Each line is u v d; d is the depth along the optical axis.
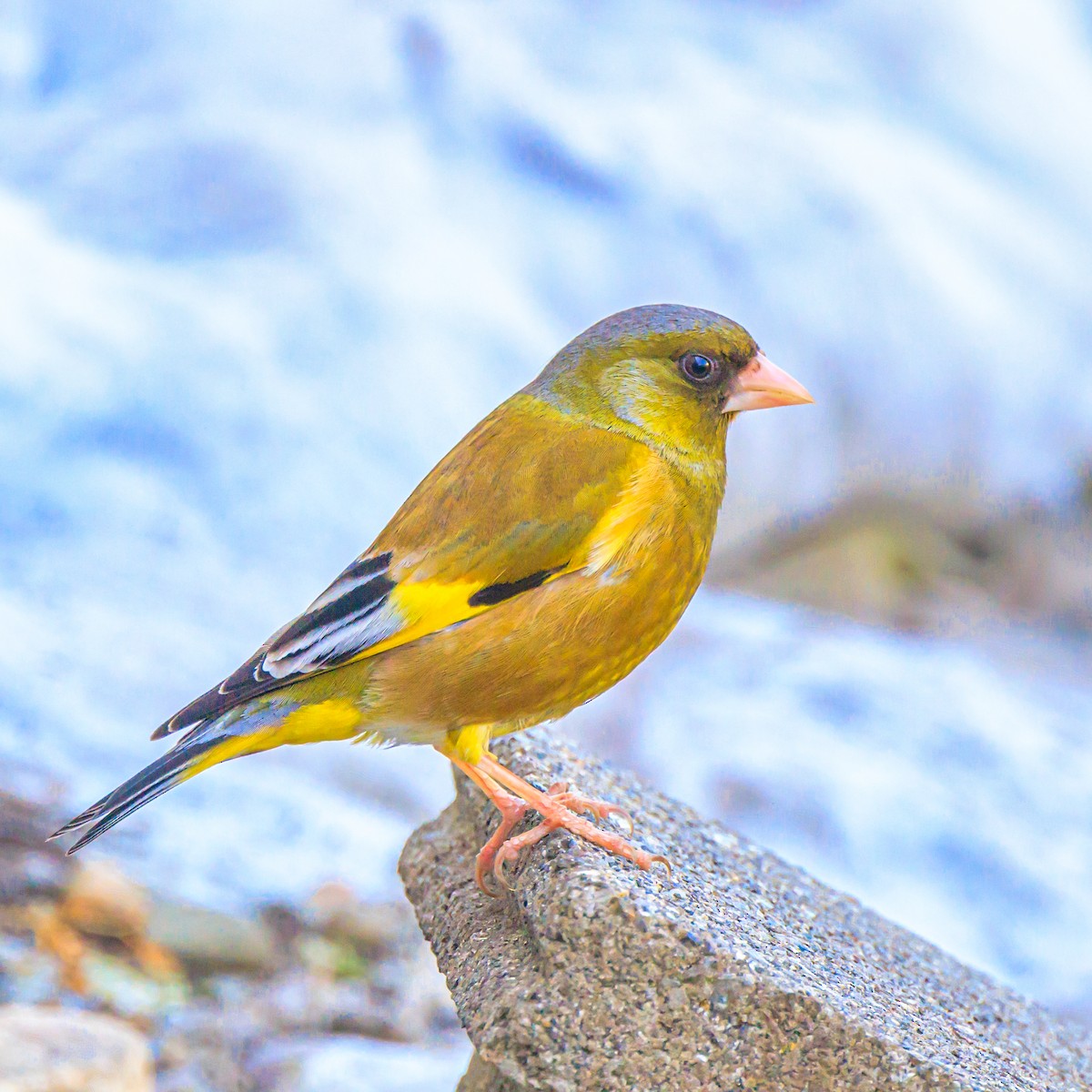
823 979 4.97
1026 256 17.42
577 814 5.72
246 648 11.27
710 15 18.42
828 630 14.49
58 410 12.37
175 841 9.54
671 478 5.95
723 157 16.55
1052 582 16.45
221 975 8.57
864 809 11.52
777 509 16.03
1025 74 19.34
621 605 5.71
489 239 14.95
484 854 5.48
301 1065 7.73
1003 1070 5.02
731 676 13.15
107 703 10.30
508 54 16.50
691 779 11.70
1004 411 16.67
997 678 14.15
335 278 13.92
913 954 6.58
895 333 16.38
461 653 5.59
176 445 12.48
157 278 13.68
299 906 9.21
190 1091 7.50
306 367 13.40
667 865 5.50
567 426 6.06
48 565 11.36
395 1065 7.75
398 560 5.69
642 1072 4.54
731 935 4.87
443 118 15.55
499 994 4.65
